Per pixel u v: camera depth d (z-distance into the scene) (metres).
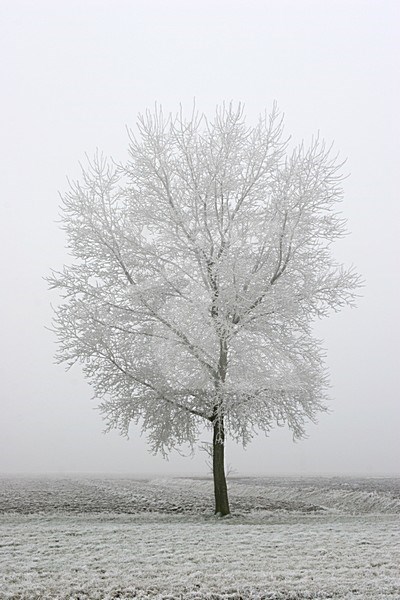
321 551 12.17
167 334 19.19
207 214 20.44
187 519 18.95
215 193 20.44
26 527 16.16
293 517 20.06
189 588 9.52
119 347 19.97
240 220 20.78
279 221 19.91
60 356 20.12
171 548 12.53
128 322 20.27
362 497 27.72
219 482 19.78
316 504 28.09
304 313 20.88
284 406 20.48
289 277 20.41
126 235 20.50
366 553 11.94
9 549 12.56
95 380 20.69
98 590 9.43
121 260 20.23
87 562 11.23
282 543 13.05
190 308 19.16
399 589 9.40
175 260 20.56
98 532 15.03
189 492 33.00
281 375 19.53
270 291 19.75
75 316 19.61
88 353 19.73
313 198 19.97
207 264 20.03
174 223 20.69
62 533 14.85
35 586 9.59
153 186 20.64
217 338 19.12
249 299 19.94
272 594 9.20
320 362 21.22
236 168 20.83
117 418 21.28
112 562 11.23
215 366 19.52
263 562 11.19
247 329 20.00
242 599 9.06
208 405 20.22
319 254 20.78
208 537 13.99
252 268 20.47
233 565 10.95
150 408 20.80
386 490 32.66
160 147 20.77
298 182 19.92
